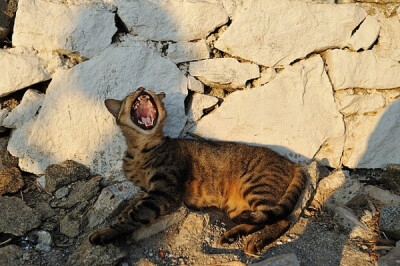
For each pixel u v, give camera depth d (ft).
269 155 4.39
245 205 4.34
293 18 4.44
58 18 4.17
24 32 4.18
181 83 4.45
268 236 4.03
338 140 4.67
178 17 4.33
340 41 4.57
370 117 4.70
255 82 4.57
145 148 4.34
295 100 4.56
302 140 4.62
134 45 4.35
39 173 4.35
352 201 4.39
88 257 3.75
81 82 4.28
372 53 4.62
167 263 3.86
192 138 4.61
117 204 4.16
